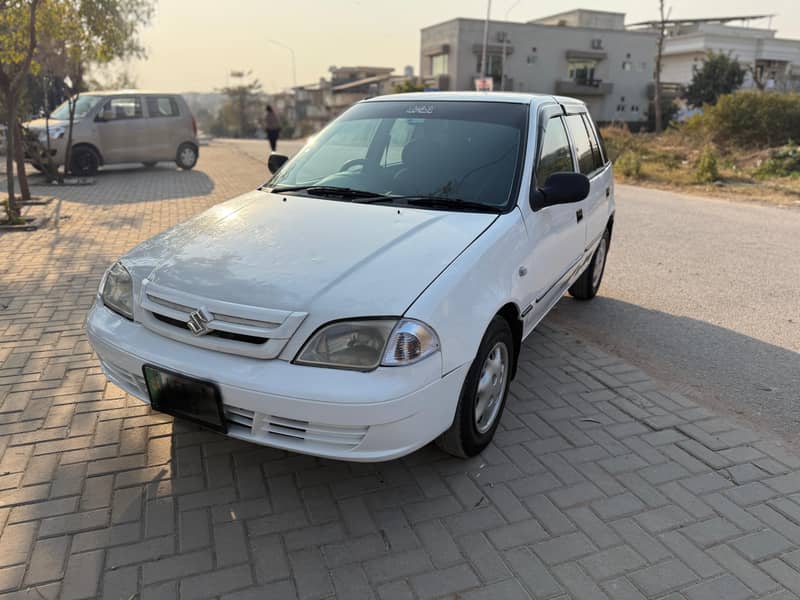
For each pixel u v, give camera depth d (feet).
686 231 29.68
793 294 19.67
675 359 14.65
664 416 11.89
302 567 7.89
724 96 74.28
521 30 166.71
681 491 9.61
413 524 8.72
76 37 33.86
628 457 10.49
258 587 7.56
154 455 10.12
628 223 31.65
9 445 10.25
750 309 18.22
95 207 32.40
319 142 13.73
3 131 50.16
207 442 10.51
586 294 18.47
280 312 8.05
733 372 13.97
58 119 45.39
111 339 9.18
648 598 7.55
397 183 11.71
